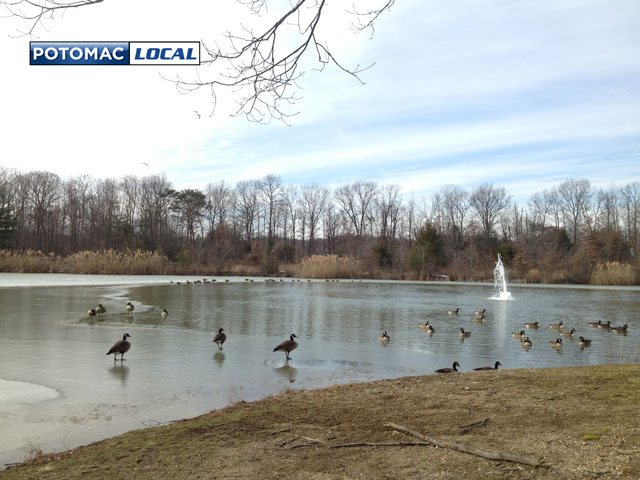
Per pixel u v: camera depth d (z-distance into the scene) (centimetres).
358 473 491
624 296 4088
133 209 8488
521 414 671
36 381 1064
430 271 6738
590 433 572
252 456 548
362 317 2472
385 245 7725
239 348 1527
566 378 900
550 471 471
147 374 1144
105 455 569
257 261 7675
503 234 9238
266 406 767
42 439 712
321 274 6366
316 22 618
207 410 861
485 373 1000
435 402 756
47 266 5475
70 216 8344
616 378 879
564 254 7012
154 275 5844
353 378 1138
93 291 3556
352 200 9519
